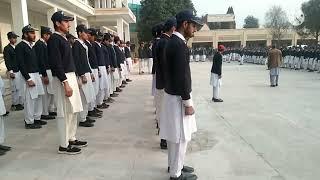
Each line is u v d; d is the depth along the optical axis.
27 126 6.67
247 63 30.67
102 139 5.89
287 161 4.71
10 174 4.39
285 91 11.54
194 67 25.50
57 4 16.84
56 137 6.05
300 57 21.19
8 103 9.37
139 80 15.30
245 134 6.11
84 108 6.76
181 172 4.11
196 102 9.63
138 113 8.05
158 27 6.13
